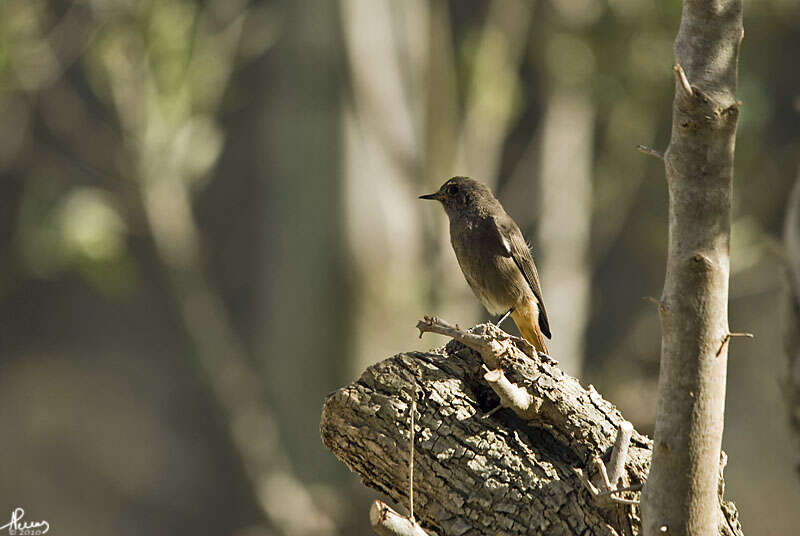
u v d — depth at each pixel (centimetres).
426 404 504
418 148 1541
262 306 1571
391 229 1504
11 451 2184
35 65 1466
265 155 1584
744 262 1457
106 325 2300
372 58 1506
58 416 2239
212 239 2044
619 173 1698
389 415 503
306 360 1507
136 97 1427
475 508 491
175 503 2202
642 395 1566
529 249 810
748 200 1545
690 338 411
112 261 1444
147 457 2230
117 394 2278
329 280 1490
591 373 1756
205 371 1588
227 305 2036
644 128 1634
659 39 1544
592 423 500
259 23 1525
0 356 2283
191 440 2252
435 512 496
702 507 425
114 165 1576
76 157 1753
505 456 496
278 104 1522
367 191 1497
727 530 487
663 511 428
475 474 493
